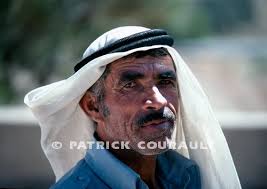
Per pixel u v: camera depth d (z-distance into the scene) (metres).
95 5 12.82
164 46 3.07
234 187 3.38
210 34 42.31
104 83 3.09
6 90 12.60
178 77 3.27
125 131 3.04
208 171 3.42
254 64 29.22
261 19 47.72
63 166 3.48
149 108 2.97
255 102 21.33
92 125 3.36
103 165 3.11
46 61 12.76
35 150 8.79
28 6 12.06
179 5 17.03
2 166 8.79
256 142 8.66
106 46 3.06
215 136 3.39
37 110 3.31
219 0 47.31
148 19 13.53
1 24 12.12
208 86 24.42
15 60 12.54
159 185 3.38
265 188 8.64
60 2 12.38
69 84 3.17
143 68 3.03
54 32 12.53
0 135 8.77
